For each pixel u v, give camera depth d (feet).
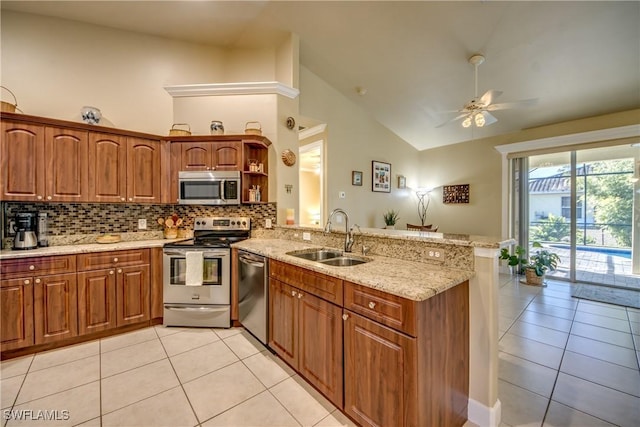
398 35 10.74
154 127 11.00
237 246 8.99
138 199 9.69
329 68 13.79
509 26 9.29
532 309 10.80
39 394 5.90
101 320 8.36
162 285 9.33
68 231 9.28
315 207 23.80
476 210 17.95
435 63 11.91
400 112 16.81
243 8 9.77
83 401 5.69
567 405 5.66
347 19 10.32
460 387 5.13
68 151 8.54
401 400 4.21
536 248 15.55
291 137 11.69
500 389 6.14
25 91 9.09
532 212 15.72
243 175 10.29
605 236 13.71
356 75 14.08
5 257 7.13
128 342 8.20
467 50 10.75
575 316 10.13
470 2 8.64
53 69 9.45
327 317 5.55
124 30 10.58
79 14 9.48
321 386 5.74
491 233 17.25
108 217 10.00
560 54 10.02
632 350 7.76
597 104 12.43
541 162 15.34
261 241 9.92
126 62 10.59
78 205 9.46
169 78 11.37
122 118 10.46
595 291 12.96
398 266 5.75
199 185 10.09
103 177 9.08
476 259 5.27
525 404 5.68
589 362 7.18
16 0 8.63
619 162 13.23
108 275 8.46
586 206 14.12
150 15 9.82
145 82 10.91
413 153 20.76
